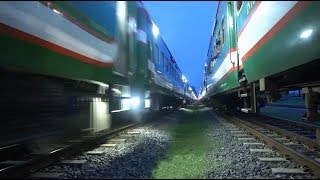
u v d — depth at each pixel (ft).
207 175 13.98
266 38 20.62
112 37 18.63
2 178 14.16
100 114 24.35
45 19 16.51
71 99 20.47
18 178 14.30
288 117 43.52
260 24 21.49
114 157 18.44
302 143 21.86
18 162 17.62
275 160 16.44
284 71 20.65
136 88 30.89
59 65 18.20
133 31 17.44
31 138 16.78
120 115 34.65
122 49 14.88
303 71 21.45
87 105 22.70
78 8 12.78
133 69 19.83
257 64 24.39
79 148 20.51
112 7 14.58
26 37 15.87
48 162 16.92
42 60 16.94
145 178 13.85
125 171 15.19
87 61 21.18
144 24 29.73
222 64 43.42
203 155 18.56
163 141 24.29
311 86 21.94
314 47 15.30
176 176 14.10
